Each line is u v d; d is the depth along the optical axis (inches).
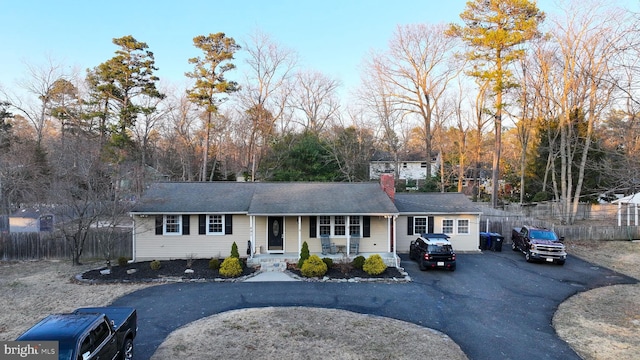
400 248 934.4
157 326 474.6
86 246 865.5
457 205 961.5
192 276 698.2
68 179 812.6
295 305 555.5
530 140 2005.4
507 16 1248.8
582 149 1322.6
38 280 675.4
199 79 1669.5
